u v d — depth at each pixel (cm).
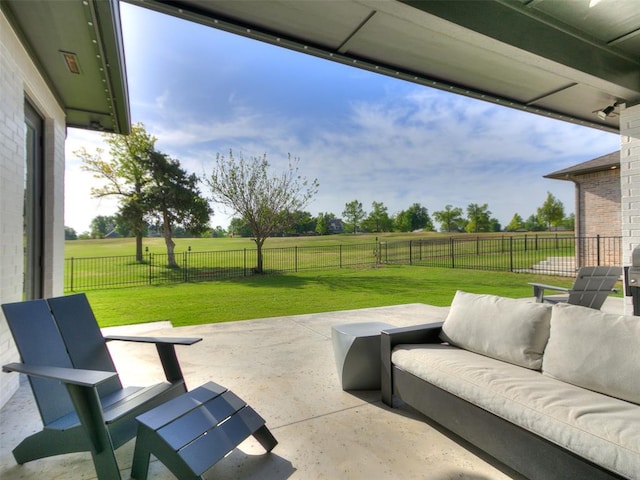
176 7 266
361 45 323
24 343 197
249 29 292
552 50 307
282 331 472
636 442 129
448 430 225
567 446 145
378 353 285
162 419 175
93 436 171
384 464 191
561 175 1173
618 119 507
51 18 278
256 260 1366
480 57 344
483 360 222
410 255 1518
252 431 192
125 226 1305
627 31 317
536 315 218
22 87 307
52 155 428
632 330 176
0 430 233
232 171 1241
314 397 274
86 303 248
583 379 179
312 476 182
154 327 506
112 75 380
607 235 1102
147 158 1299
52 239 428
